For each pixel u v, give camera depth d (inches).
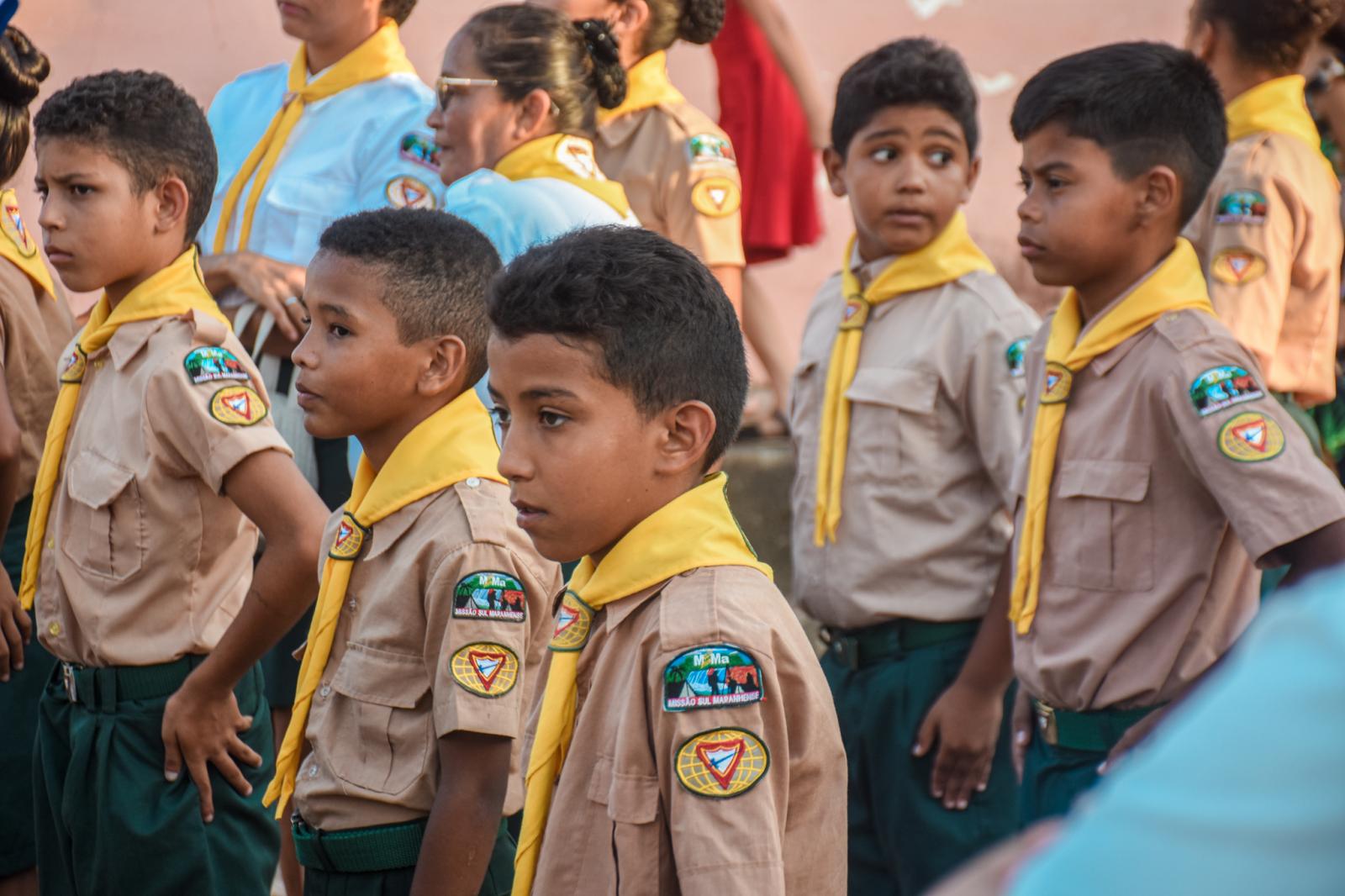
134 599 242.2
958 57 304.5
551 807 165.9
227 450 233.6
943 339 294.8
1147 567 236.1
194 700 235.8
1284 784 58.8
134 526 241.9
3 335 303.9
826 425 303.0
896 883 295.1
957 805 283.9
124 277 252.1
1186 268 242.1
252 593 233.0
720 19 392.8
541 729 168.9
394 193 335.3
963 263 300.4
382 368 208.2
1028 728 270.7
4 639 279.1
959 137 299.0
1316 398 341.7
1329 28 350.9
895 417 294.4
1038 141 246.2
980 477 296.0
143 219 249.8
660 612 159.5
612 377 160.6
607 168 382.3
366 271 207.3
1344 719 58.8
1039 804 247.8
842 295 314.8
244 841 248.2
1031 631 249.9
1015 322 293.4
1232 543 235.1
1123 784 63.8
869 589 292.8
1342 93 398.9
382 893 204.1
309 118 343.9
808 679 160.4
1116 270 245.1
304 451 319.0
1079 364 245.1
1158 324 237.9
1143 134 240.2
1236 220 324.8
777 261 535.8
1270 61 337.7
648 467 164.4
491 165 307.1
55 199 247.8
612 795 158.4
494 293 165.3
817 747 161.3
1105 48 249.9
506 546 201.0
